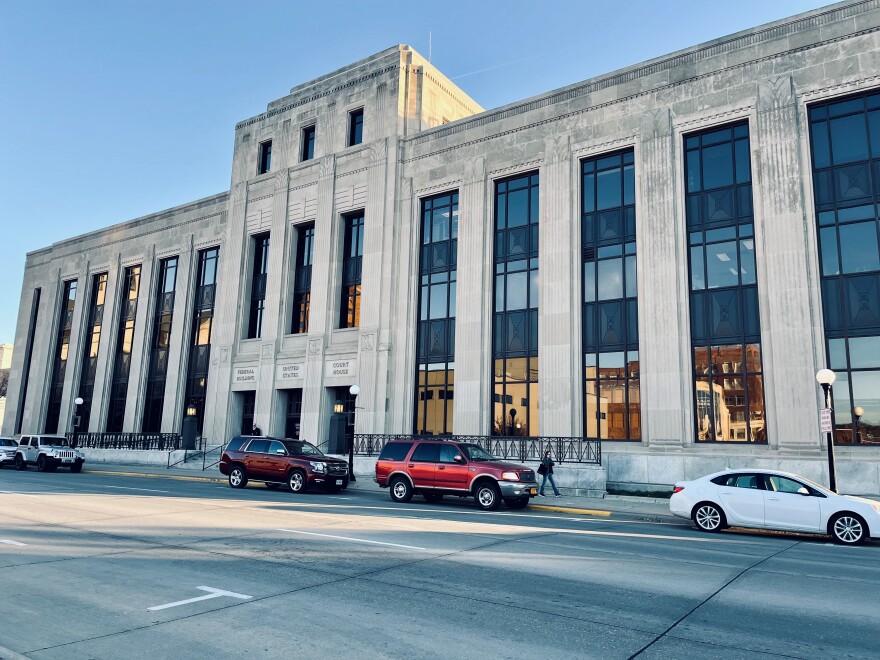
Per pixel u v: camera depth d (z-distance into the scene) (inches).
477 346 1120.2
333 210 1369.3
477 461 747.4
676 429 909.2
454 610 278.7
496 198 1178.0
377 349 1230.3
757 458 846.5
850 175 853.8
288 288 1418.6
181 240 1673.2
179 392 1568.7
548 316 1053.8
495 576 346.6
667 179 978.1
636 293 997.2
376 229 1284.4
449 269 1206.3
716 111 959.0
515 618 268.4
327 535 470.9
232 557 382.9
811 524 534.9
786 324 850.8
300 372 1342.3
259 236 1523.1
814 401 818.2
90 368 1809.8
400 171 1289.4
